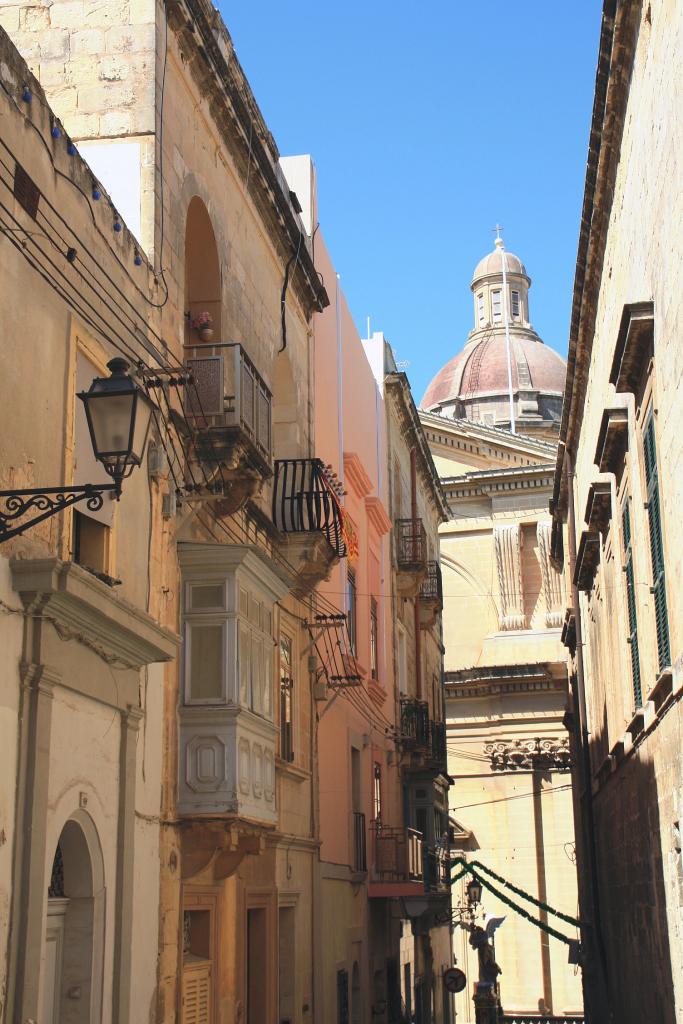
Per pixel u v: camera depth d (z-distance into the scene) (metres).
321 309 21.12
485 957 34.34
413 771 29.69
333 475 18.62
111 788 10.86
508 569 44.16
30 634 9.35
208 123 15.15
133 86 13.24
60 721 9.84
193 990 12.95
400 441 31.83
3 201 9.45
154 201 12.95
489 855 42.50
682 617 11.17
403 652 29.95
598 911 24.83
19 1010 8.82
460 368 59.66
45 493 8.59
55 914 10.17
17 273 9.65
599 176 16.08
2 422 9.27
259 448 14.32
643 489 13.81
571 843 41.91
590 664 25.03
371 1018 22.81
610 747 19.27
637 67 13.10
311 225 21.78
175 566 12.96
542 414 57.22
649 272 12.68
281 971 16.88
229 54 15.45
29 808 9.16
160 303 13.02
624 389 13.96
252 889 15.16
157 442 12.47
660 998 14.38
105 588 9.88
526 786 42.75
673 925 12.87
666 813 12.93
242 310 16.41
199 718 12.73
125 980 10.75
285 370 19.33
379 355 29.25
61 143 10.65
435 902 27.20
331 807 20.27
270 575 14.16
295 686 18.02
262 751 13.70
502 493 44.94
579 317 20.50
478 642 44.56
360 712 23.44
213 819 12.45
